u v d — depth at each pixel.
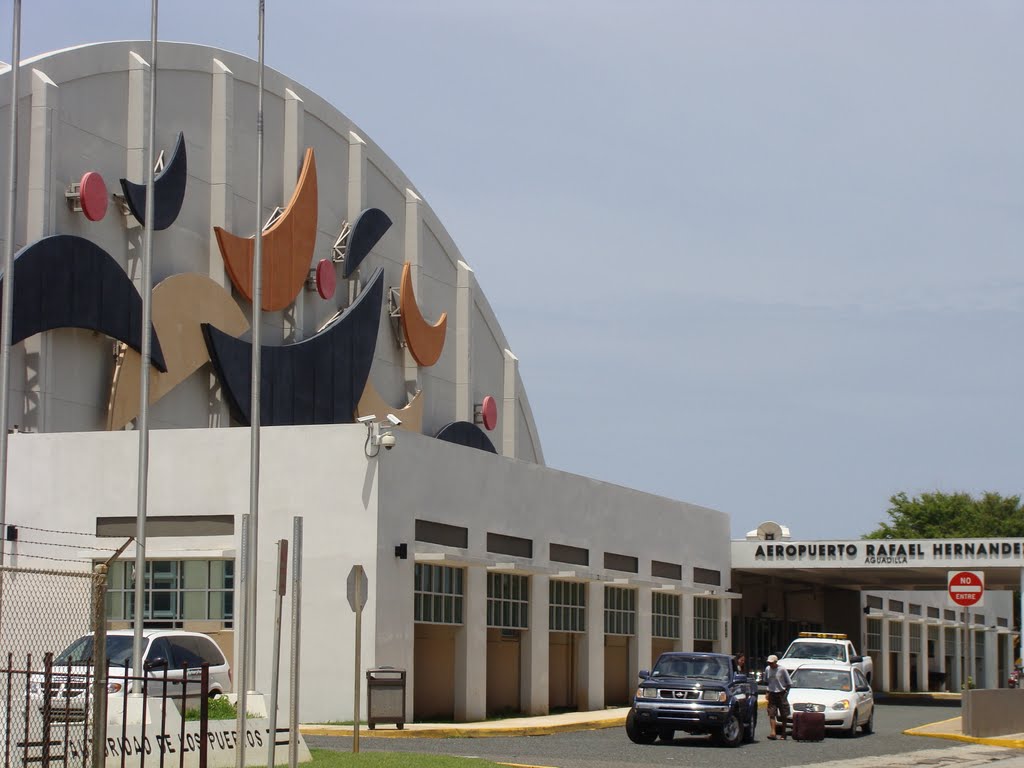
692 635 52.41
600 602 44.84
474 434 61.81
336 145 54.53
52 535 34.97
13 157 31.05
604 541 45.56
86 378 41.50
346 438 33.09
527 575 40.50
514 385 67.06
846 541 56.00
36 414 39.38
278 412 48.09
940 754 29.12
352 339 52.50
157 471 34.53
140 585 27.44
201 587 33.72
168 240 44.75
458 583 36.59
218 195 46.97
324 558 32.78
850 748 30.50
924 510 110.75
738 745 30.58
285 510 33.25
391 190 58.22
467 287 62.88
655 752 28.14
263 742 21.88
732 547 57.38
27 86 40.44
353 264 53.81
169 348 43.66
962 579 34.38
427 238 60.47
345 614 32.44
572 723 35.28
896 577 63.00
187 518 34.12
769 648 64.06
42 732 18.28
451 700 37.06
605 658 46.38
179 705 23.88
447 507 35.97
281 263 49.28
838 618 69.56
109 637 26.41
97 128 42.62
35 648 28.39
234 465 33.97
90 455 35.06
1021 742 32.09
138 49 44.62
